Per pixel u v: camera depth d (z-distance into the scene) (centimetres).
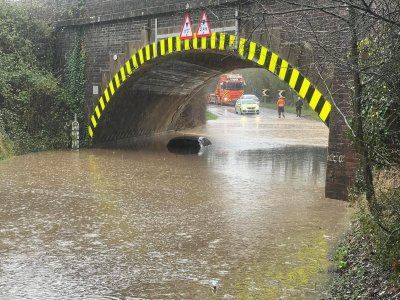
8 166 1498
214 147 2119
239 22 1306
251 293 595
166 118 2650
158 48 1612
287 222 916
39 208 998
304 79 1143
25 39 1927
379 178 671
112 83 1823
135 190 1188
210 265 691
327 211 995
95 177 1348
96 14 1831
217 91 5603
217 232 849
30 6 1967
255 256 730
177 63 1839
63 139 1906
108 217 939
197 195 1143
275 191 1198
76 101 1936
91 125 1936
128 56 1739
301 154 1920
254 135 2683
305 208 1022
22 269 665
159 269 673
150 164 1603
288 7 1101
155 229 864
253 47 1273
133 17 1688
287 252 748
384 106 659
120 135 2230
